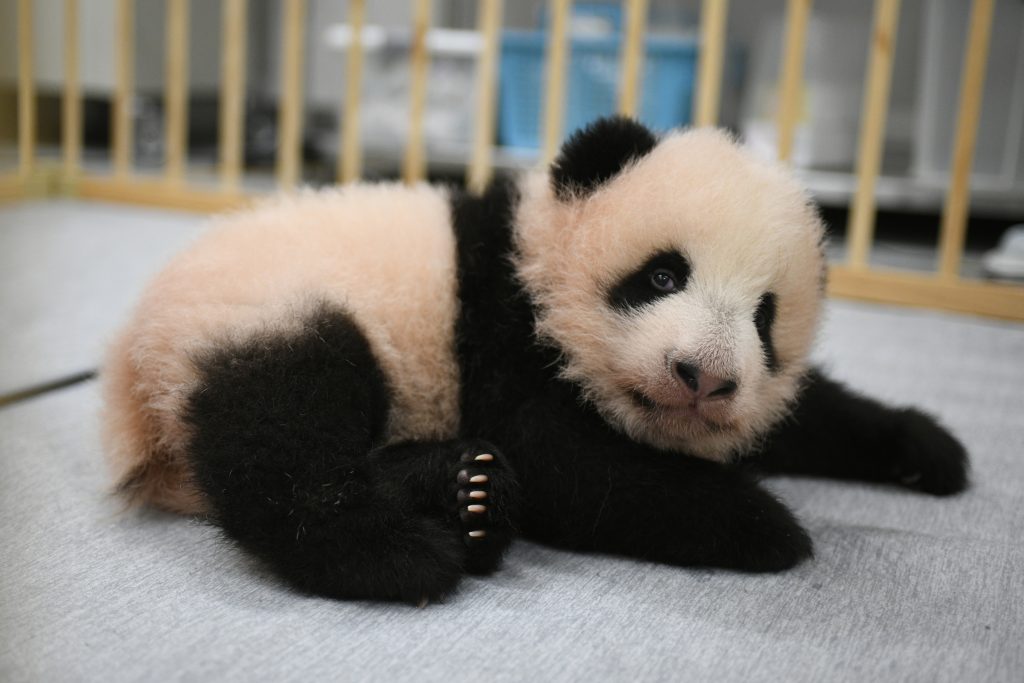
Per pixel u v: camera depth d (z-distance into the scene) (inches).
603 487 35.6
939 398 50.1
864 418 42.0
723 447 37.8
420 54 79.7
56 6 105.7
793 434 42.1
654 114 94.5
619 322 35.9
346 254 37.0
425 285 36.8
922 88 93.9
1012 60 88.0
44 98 125.1
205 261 37.1
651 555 35.9
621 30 102.5
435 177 109.4
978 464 43.6
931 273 72.5
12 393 45.6
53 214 89.1
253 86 131.3
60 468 39.9
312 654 30.9
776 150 81.5
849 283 71.3
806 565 35.9
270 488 33.5
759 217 35.8
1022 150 89.8
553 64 75.2
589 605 33.4
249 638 31.4
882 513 39.8
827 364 50.9
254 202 42.3
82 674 30.0
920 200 92.7
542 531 36.7
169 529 36.7
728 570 35.6
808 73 104.8
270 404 33.9
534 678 30.3
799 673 30.9
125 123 95.4
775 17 116.6
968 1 87.7
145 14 112.6
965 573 35.7
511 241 37.6
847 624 33.0
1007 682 30.8
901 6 118.4
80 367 48.8
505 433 36.4
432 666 30.6
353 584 33.1
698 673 30.8
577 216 37.0
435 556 33.4
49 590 33.1
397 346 36.5
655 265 35.9
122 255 72.4
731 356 34.4
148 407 36.4
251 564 34.8
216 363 34.5
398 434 37.2
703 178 36.1
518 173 40.3
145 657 30.6
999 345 59.6
